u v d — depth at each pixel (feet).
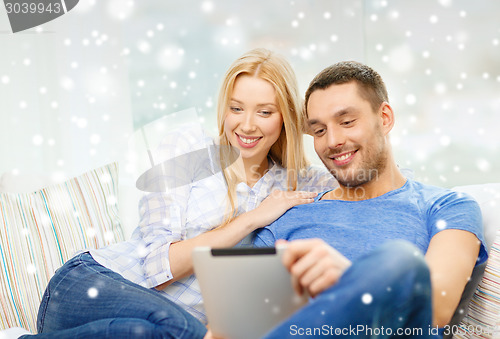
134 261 4.54
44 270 4.73
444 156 6.74
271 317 2.82
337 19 7.20
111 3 7.53
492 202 4.13
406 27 6.98
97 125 7.57
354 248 3.84
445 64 6.76
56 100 7.52
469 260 3.44
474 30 6.59
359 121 4.00
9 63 7.37
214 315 2.91
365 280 2.41
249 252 2.71
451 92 6.74
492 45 6.48
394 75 7.06
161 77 7.77
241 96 4.54
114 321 3.45
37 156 7.52
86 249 4.61
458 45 6.54
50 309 4.18
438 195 4.00
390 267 2.42
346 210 4.12
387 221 3.91
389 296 2.41
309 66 7.31
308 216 4.27
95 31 7.19
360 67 4.12
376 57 7.18
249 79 4.53
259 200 4.81
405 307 2.48
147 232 4.51
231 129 4.65
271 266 2.69
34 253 4.74
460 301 3.67
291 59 7.34
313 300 2.64
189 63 7.69
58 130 7.54
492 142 6.48
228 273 2.75
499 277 3.62
